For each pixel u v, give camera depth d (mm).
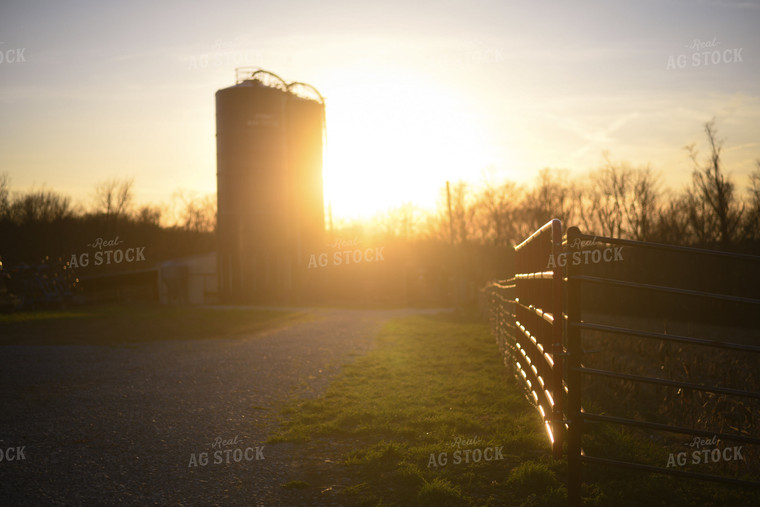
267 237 45531
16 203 47250
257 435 7234
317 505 4977
